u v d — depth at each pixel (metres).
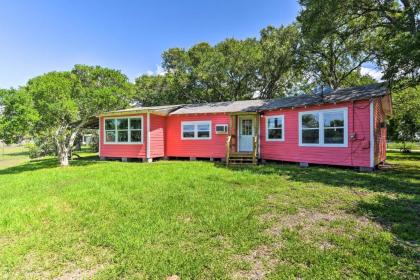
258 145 12.24
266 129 12.20
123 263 2.84
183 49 28.02
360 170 9.04
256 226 3.80
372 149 8.90
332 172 8.41
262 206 4.78
